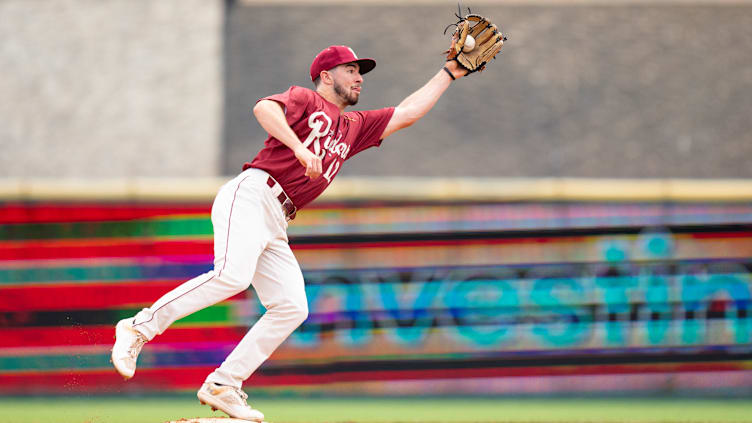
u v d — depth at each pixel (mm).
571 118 41281
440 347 26828
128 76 43094
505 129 40875
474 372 26750
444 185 27250
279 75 43062
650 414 22562
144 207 27031
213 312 26688
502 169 39031
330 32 44969
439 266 27062
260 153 12523
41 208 26891
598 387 26656
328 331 26812
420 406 24609
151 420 20844
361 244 27094
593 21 45281
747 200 26969
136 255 26859
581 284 26938
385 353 26797
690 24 45031
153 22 45219
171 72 43344
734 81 42656
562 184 27203
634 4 46062
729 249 26922
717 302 26828
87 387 26312
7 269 26703
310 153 11594
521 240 27109
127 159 40000
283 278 12555
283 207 12391
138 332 11875
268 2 46500
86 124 41250
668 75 42969
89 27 44656
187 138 40750
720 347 26688
